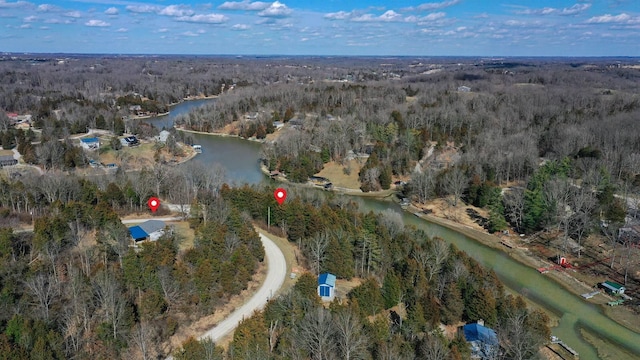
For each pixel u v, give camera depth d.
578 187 121.81
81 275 65.06
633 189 120.75
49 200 100.00
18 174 125.19
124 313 59.22
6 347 48.84
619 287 82.00
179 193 109.31
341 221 88.75
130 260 67.31
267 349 54.16
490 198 116.25
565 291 83.75
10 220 90.25
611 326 73.31
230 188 113.06
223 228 80.50
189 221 94.75
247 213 98.81
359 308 63.16
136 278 66.69
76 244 80.00
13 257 72.12
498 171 133.50
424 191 127.88
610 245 97.00
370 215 94.31
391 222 93.06
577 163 131.50
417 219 118.88
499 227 106.81
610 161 131.50
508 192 124.31
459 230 111.12
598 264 91.38
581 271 89.88
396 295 69.38
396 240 85.81
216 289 68.81
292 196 106.19
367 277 78.44
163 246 73.38
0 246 73.12
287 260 83.56
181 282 66.50
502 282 86.88
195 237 83.06
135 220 97.06
